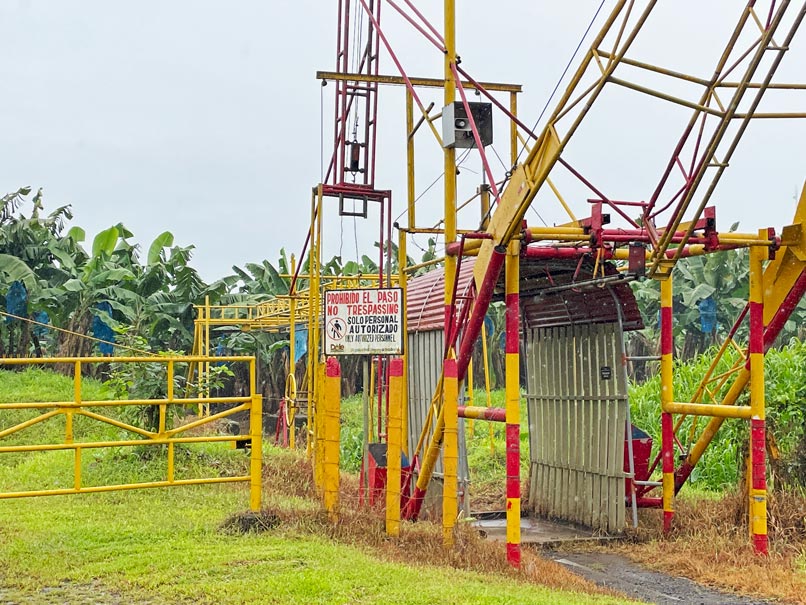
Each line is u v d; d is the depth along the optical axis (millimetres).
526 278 11719
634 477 11125
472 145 9375
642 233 8789
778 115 8023
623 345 11062
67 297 25594
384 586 6648
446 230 9805
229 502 10055
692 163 8344
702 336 30625
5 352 25781
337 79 12055
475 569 8008
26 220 25969
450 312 9664
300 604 6176
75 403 8773
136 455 12078
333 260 29578
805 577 8648
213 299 28266
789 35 6887
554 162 7508
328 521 8828
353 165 13023
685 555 9570
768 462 11883
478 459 18281
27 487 10789
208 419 9172
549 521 12352
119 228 29438
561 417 12289
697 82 7328
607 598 7184
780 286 10180
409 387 12766
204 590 6535
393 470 8781
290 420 20703
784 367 14883
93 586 6789
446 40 9570
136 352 14617
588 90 7570
